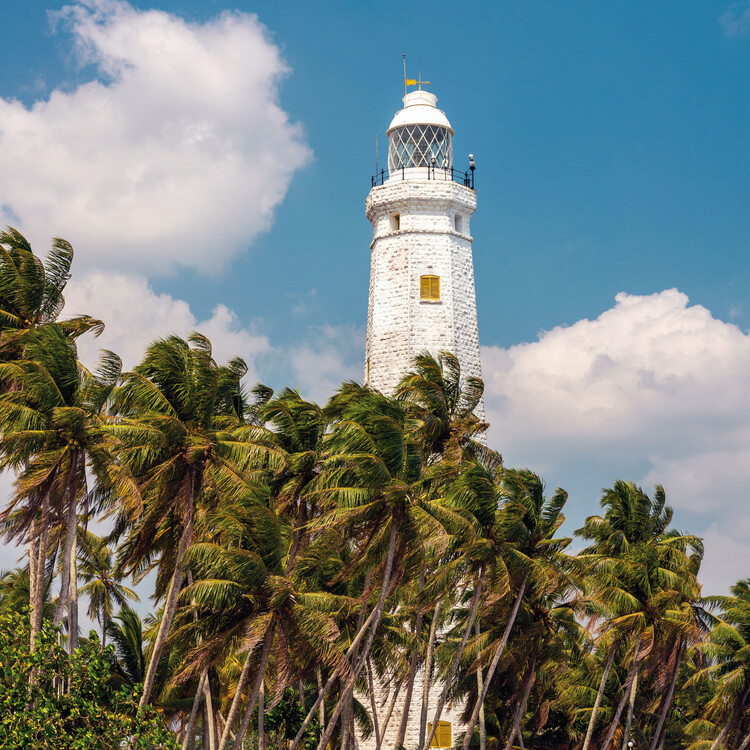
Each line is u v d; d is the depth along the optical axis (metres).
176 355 37.72
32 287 42.44
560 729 61.25
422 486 42.03
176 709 43.28
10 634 35.97
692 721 62.12
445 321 63.84
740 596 57.41
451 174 67.69
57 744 33.25
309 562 39.53
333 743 53.19
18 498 35.84
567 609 49.31
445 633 56.66
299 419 42.00
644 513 51.34
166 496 37.09
